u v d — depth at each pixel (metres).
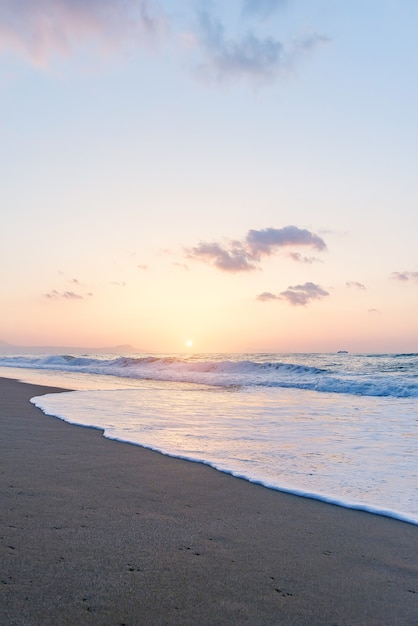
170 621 2.14
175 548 3.00
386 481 4.87
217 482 4.73
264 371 24.91
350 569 2.80
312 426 8.61
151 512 3.72
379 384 15.85
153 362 32.81
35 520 3.39
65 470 4.98
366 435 7.69
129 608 2.23
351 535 3.37
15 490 4.16
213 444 6.78
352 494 4.39
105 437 7.09
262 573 2.70
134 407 11.30
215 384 20.34
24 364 40.44
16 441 6.54
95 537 3.12
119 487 4.41
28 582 2.43
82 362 38.81
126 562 2.74
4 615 2.10
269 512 3.84
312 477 5.00
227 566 2.77
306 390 17.11
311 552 3.04
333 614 2.28
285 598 2.42
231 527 3.46
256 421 9.21
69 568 2.62
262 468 5.37
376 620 2.24
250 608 2.30
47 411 10.00
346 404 12.42
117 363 35.28
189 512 3.77
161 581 2.53
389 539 3.30
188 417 9.67
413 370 28.03
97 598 2.30
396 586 2.60
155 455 5.93
